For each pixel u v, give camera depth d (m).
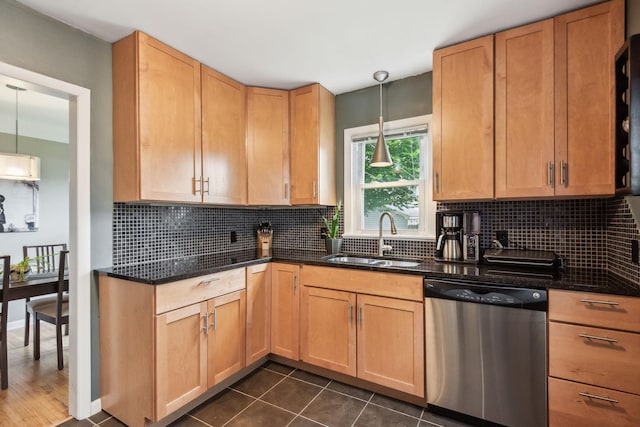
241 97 2.60
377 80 2.58
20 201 3.70
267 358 2.63
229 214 2.97
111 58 1.99
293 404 2.01
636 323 1.40
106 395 1.92
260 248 3.12
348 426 1.79
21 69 1.61
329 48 2.10
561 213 2.02
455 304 1.79
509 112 1.87
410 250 2.53
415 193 2.61
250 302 2.33
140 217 2.20
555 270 1.86
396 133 2.62
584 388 1.50
